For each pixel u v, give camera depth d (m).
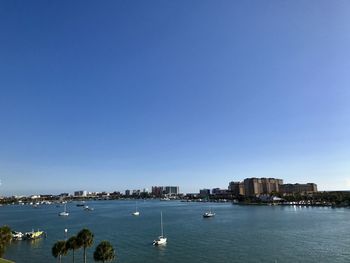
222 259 138.62
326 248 156.88
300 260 134.50
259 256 142.62
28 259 146.75
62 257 144.75
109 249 102.19
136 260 139.12
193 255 147.12
